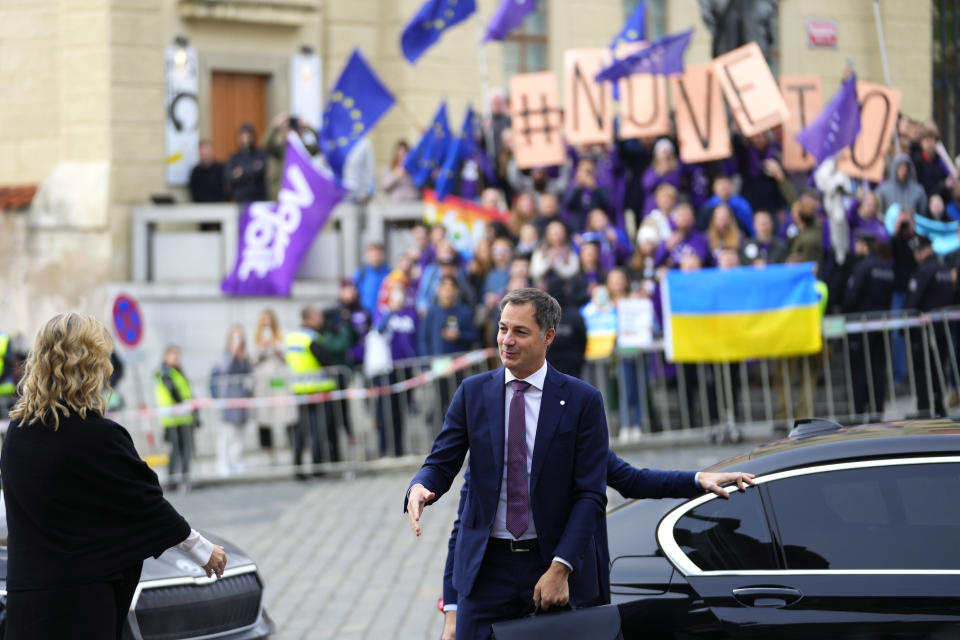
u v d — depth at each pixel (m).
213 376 14.30
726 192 14.52
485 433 4.85
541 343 4.84
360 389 14.20
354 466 13.98
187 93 18.67
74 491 4.64
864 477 4.86
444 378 13.98
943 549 4.68
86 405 4.72
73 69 18.30
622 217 15.52
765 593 4.78
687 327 13.49
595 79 15.22
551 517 4.77
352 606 8.71
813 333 13.32
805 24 21.33
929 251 13.43
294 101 19.59
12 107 18.67
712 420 13.80
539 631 4.48
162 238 17.64
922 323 13.30
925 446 4.86
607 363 14.00
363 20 20.06
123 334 14.05
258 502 12.78
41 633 4.57
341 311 14.56
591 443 4.79
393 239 17.47
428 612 8.45
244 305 17.27
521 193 16.11
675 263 14.21
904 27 20.42
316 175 16.73
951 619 4.53
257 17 19.03
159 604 6.65
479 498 4.82
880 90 14.48
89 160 18.19
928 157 14.82
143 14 18.39
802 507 4.89
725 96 14.79
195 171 18.23
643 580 5.01
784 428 13.73
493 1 20.70
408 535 10.86
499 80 20.88
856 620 4.63
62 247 18.02
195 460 14.28
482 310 14.25
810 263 13.35
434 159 16.62
